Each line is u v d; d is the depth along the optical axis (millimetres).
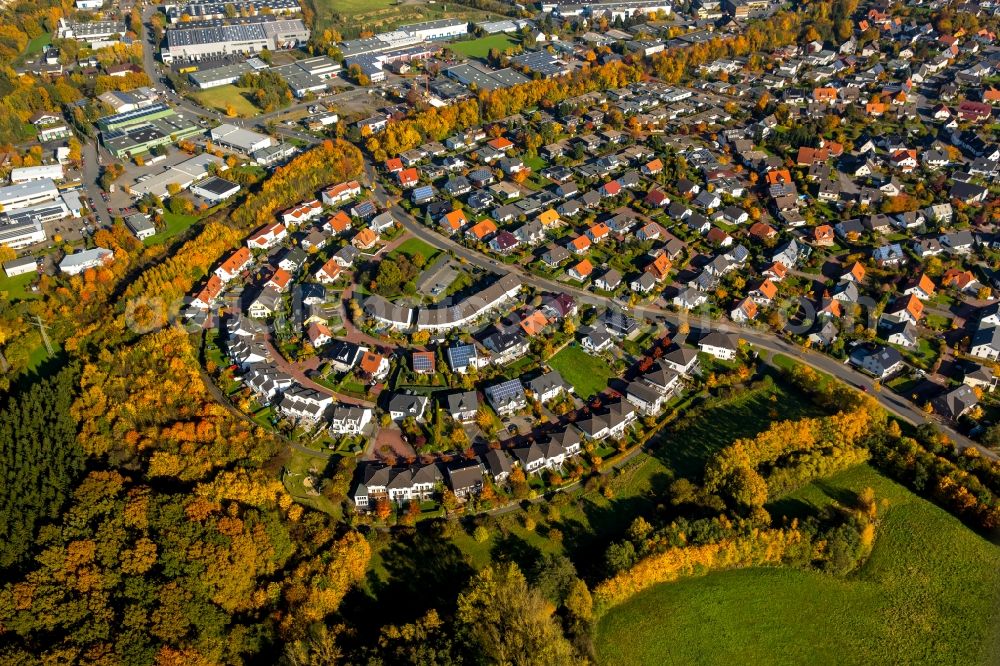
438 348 190875
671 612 135000
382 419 170875
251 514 142625
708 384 182875
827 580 140250
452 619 130750
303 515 148000
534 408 175375
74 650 118812
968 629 131375
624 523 152000
